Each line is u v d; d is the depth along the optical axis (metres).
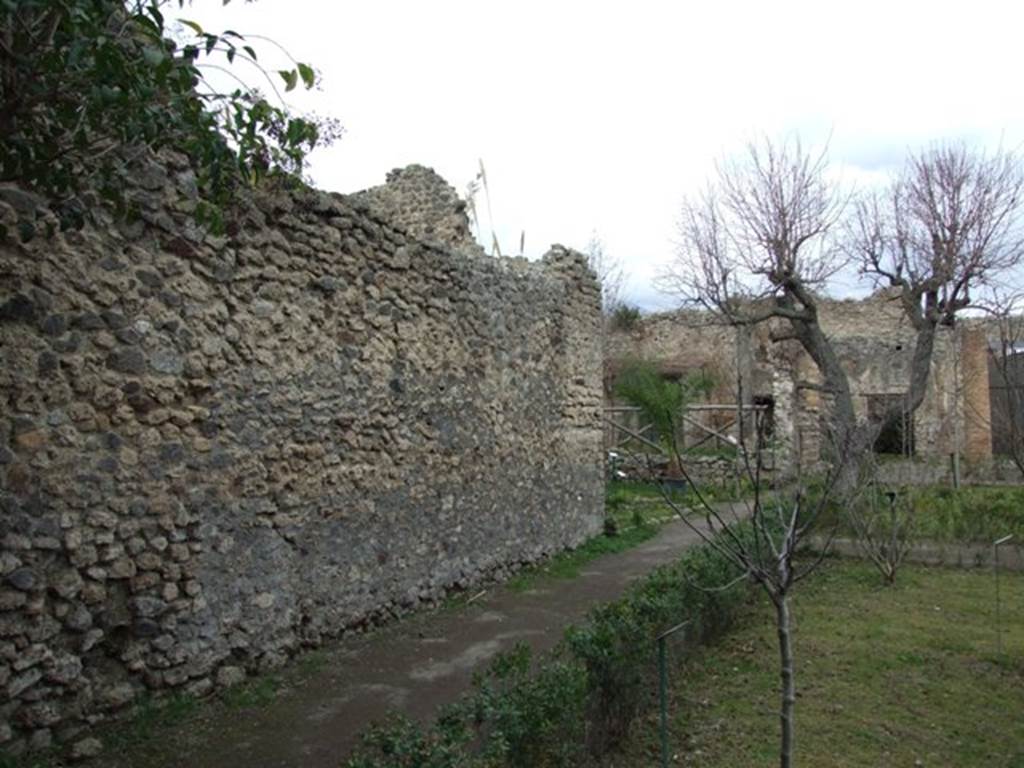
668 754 4.86
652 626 5.71
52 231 4.08
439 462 8.28
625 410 19.33
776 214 16.31
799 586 9.29
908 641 7.16
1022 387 9.27
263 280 6.04
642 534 12.72
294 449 6.28
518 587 9.04
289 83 3.40
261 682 5.65
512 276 10.00
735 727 5.29
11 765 4.07
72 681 4.52
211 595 5.46
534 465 10.41
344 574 6.81
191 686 5.25
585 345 12.08
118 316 4.91
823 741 5.08
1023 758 4.91
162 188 5.21
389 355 7.52
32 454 4.38
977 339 22.55
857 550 10.72
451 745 3.53
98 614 4.71
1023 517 11.48
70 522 4.56
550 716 4.11
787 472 16.00
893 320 23.92
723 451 18.08
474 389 9.02
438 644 6.75
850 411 16.08
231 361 5.73
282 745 4.61
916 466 17.41
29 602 4.32
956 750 5.01
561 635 7.05
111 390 4.84
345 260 6.94
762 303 18.41
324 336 6.67
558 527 11.00
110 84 3.07
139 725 4.75
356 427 7.03
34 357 4.42
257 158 4.02
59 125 3.77
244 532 5.77
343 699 5.38
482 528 9.09
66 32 3.02
